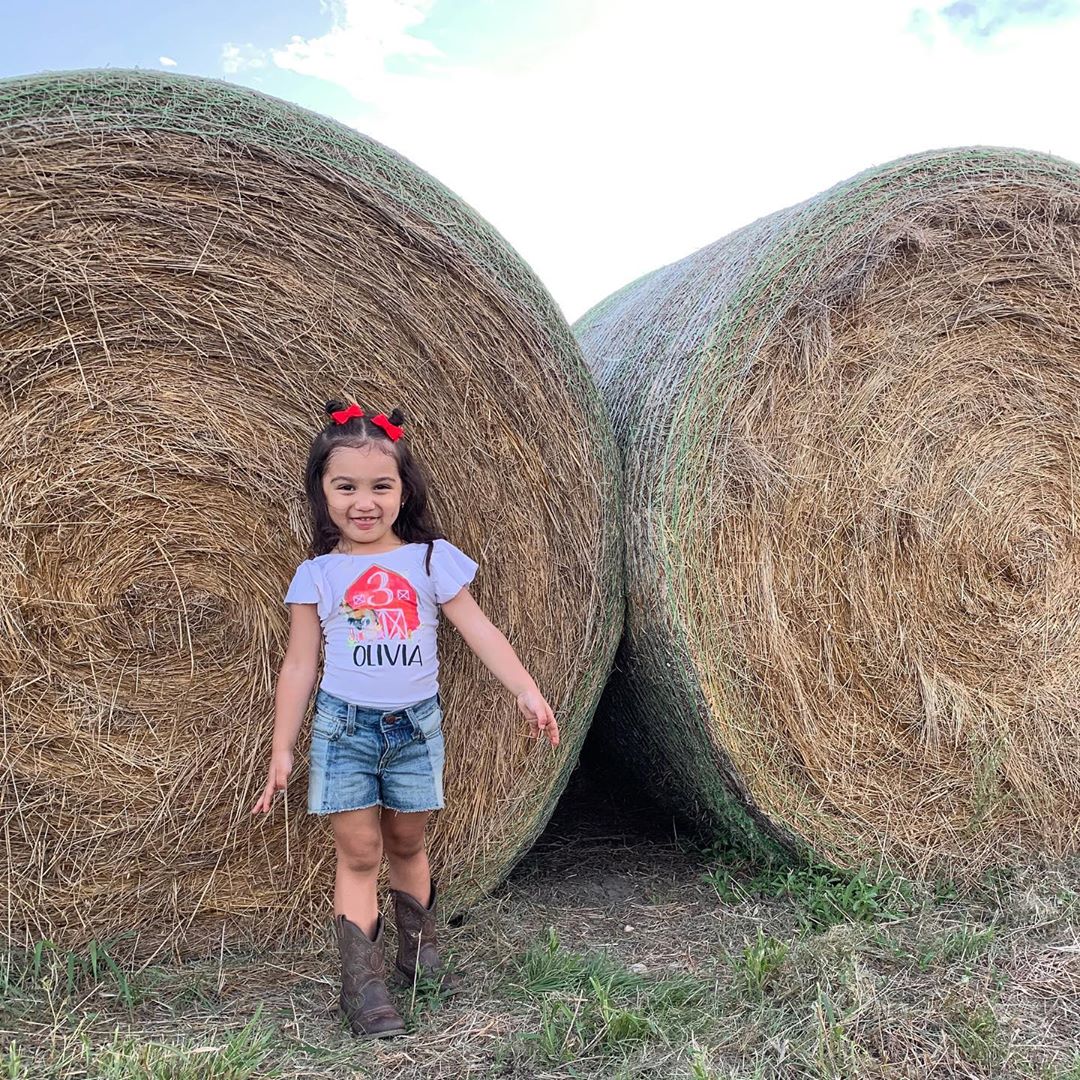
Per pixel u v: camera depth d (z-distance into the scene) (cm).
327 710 217
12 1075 180
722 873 292
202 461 242
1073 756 301
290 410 245
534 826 278
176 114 223
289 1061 193
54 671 236
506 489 260
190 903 247
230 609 248
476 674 267
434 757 224
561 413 262
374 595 219
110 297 228
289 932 254
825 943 233
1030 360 296
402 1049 200
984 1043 194
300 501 249
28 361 226
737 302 266
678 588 267
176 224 228
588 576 271
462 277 248
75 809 239
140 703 244
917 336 284
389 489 219
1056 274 291
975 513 294
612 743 358
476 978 234
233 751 250
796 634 280
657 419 276
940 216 276
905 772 289
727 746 272
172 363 237
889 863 284
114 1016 215
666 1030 204
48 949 234
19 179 216
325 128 236
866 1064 188
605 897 284
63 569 236
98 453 235
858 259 271
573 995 217
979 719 294
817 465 279
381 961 215
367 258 241
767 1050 196
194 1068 181
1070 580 307
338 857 218
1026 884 276
